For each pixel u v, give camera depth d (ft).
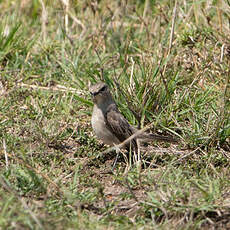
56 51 49.57
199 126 39.09
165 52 45.70
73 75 45.78
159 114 39.75
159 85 41.50
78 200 30.35
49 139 38.04
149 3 54.75
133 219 28.91
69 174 33.83
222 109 38.29
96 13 53.26
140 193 32.14
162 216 29.45
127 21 54.65
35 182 30.68
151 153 38.06
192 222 28.35
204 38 46.57
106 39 51.42
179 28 50.11
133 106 40.88
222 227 28.73
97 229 26.86
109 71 47.03
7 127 39.75
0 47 48.52
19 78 46.19
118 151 35.91
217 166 36.09
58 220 26.84
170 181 32.01
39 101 43.32
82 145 38.68
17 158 32.65
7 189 29.45
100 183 33.73
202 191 29.55
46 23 52.80
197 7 50.98
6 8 57.52
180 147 38.55
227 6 48.11
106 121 36.52
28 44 49.78
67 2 54.03
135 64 46.93
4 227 25.09
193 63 45.93
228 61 44.19
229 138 38.60
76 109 43.01
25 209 27.04
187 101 41.63
